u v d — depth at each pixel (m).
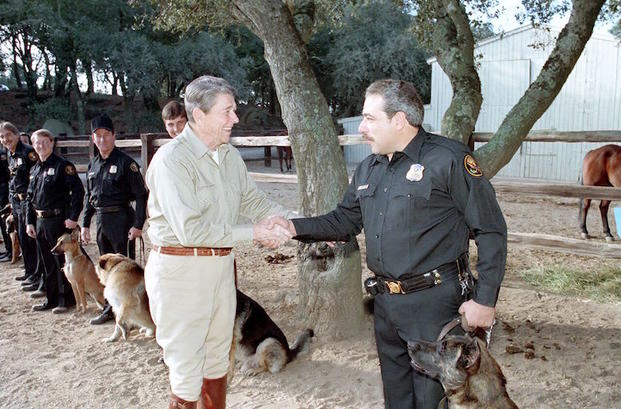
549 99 5.24
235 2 4.71
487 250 2.58
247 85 33.06
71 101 36.19
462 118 5.34
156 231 3.00
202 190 2.96
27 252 7.17
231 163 3.19
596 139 6.86
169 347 3.05
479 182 2.60
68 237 5.90
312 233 3.14
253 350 4.42
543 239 6.43
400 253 2.73
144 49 28.64
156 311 3.05
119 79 31.59
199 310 3.02
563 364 4.36
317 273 5.00
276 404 3.98
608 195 6.16
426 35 7.79
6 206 8.26
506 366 4.38
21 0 27.56
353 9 8.76
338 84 33.44
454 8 5.49
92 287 6.03
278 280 6.89
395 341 2.96
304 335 4.75
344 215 3.18
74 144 13.45
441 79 19.91
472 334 2.79
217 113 2.89
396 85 2.71
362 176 2.97
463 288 2.73
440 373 2.64
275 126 34.78
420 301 2.74
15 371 4.64
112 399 4.16
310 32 5.79
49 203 6.00
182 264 2.95
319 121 4.78
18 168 7.01
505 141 5.18
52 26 28.00
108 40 29.08
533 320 5.31
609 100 17.20
